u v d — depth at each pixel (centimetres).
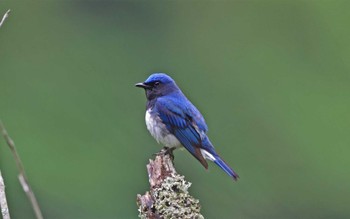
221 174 1823
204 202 1820
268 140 2131
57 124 2080
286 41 2458
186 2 2534
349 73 2400
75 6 2489
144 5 2523
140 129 2027
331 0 2452
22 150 2017
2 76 2281
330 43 2450
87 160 1980
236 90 2312
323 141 2133
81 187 1941
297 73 2367
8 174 1756
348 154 2125
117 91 2241
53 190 1938
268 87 2319
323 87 2325
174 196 805
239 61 2419
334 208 2047
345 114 2230
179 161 1800
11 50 2394
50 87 2230
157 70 2434
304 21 2477
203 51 2470
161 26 2519
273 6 2488
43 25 2473
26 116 2128
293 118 2197
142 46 2475
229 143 2139
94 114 2111
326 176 2072
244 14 2506
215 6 2527
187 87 2362
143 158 1961
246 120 2195
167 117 1125
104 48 2442
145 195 816
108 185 1942
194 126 1124
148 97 1157
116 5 2530
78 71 2341
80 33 2461
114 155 1981
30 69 2341
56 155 1992
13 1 2459
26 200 1728
